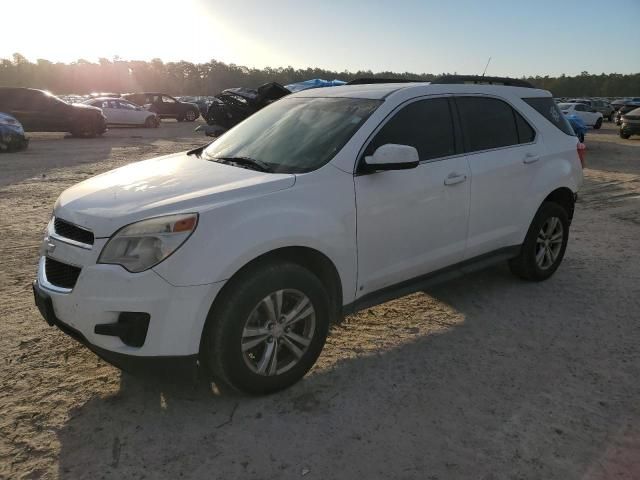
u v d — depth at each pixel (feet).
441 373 11.53
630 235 23.04
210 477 8.38
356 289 11.64
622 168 45.80
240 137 13.75
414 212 12.40
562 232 17.15
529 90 16.49
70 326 9.59
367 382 11.12
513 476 8.50
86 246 9.42
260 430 9.53
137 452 8.92
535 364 11.98
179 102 108.27
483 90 14.87
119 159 44.68
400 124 12.53
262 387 10.28
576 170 17.12
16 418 9.68
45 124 63.82
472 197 13.75
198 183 10.59
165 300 9.00
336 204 10.89
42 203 26.91
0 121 48.47
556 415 10.09
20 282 16.08
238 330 9.64
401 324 13.93
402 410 10.18
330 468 8.62
